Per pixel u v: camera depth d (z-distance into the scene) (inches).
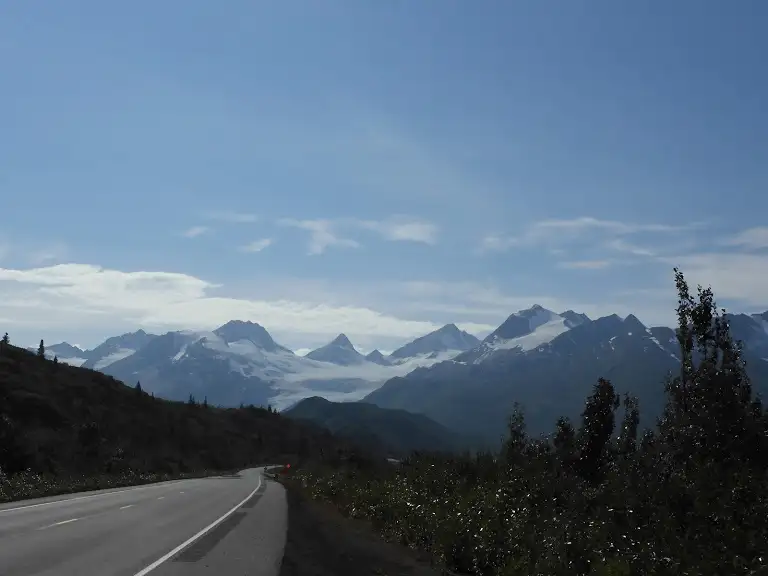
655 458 546.6
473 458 984.9
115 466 2610.7
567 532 497.7
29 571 491.2
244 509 1202.0
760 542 385.1
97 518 920.3
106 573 495.5
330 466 2687.0
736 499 434.9
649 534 441.4
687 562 388.5
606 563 426.3
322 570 576.7
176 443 4296.3
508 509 635.5
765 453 505.7
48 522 845.2
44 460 2169.0
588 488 606.2
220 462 4527.6
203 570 530.9
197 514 1051.3
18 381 3631.9
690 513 440.5
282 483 2618.1
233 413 6663.4
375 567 616.7
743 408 529.3
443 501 783.1
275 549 684.7
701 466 489.1
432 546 700.0
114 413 4008.4
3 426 2048.5
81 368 4694.9
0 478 1469.0
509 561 537.0
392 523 895.7
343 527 989.2
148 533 765.9
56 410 3432.6
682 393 565.9
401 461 1296.8
